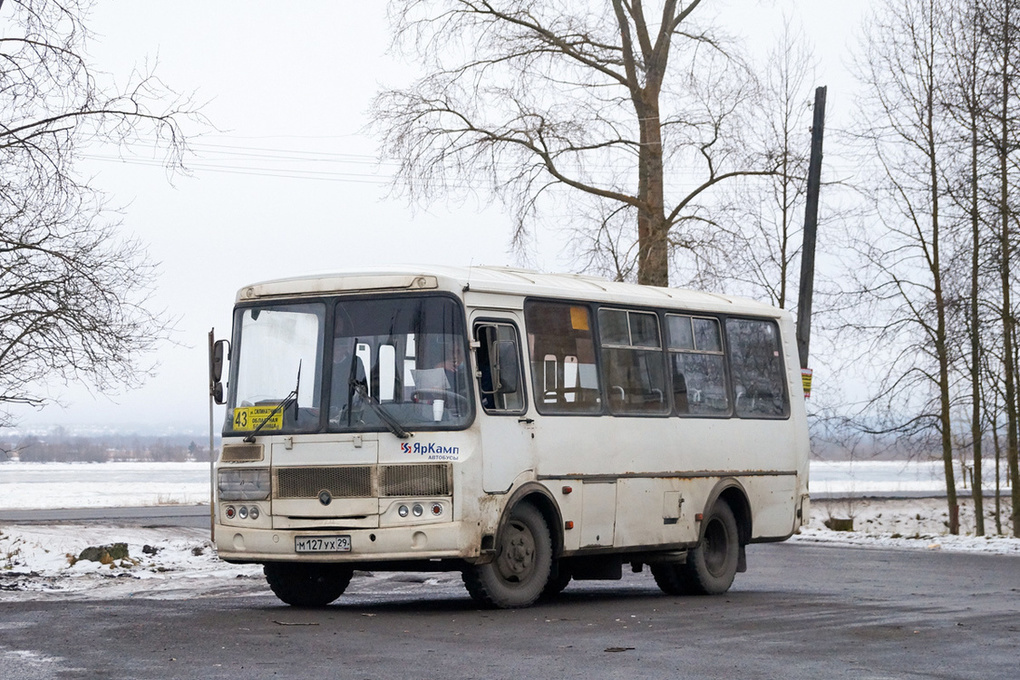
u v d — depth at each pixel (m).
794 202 35.47
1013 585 18.27
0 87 21.80
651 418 16.14
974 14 31.83
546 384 14.61
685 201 32.19
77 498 62.94
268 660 9.75
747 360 18.12
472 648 10.66
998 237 31.66
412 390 13.39
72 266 23.00
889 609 14.39
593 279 16.47
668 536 16.22
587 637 11.52
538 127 30.89
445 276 13.61
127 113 22.25
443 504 13.11
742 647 10.96
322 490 13.33
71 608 13.41
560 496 14.59
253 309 14.11
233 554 13.72
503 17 31.58
